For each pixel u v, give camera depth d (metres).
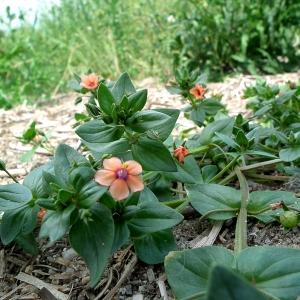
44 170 0.09
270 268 0.07
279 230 0.10
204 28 0.27
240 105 0.18
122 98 0.08
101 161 0.10
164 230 0.09
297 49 0.29
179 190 0.11
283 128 0.13
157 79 0.27
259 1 0.28
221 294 0.05
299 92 0.14
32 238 0.09
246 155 0.11
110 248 0.08
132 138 0.09
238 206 0.10
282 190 0.11
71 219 0.08
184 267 0.07
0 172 0.14
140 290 0.09
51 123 0.18
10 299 0.09
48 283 0.09
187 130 0.14
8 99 0.25
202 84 0.13
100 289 0.09
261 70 0.27
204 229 0.10
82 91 0.12
